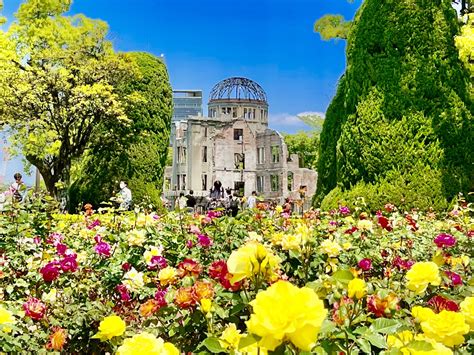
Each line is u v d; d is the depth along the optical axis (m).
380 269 3.67
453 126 8.98
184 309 2.04
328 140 10.70
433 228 5.38
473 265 3.00
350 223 5.14
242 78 48.38
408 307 2.33
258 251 1.32
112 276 3.45
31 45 17.48
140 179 15.73
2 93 15.86
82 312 2.68
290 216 5.95
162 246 3.88
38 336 2.40
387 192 8.77
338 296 1.53
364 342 1.39
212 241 3.97
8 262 3.61
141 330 2.26
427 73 9.12
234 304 1.98
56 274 2.81
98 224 5.04
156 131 16.50
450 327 1.27
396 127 8.99
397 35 9.30
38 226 4.75
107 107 15.56
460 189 8.80
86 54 16.98
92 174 15.85
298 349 0.98
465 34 9.34
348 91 9.73
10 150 16.70
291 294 0.90
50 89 16.30
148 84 16.67
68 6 18.16
